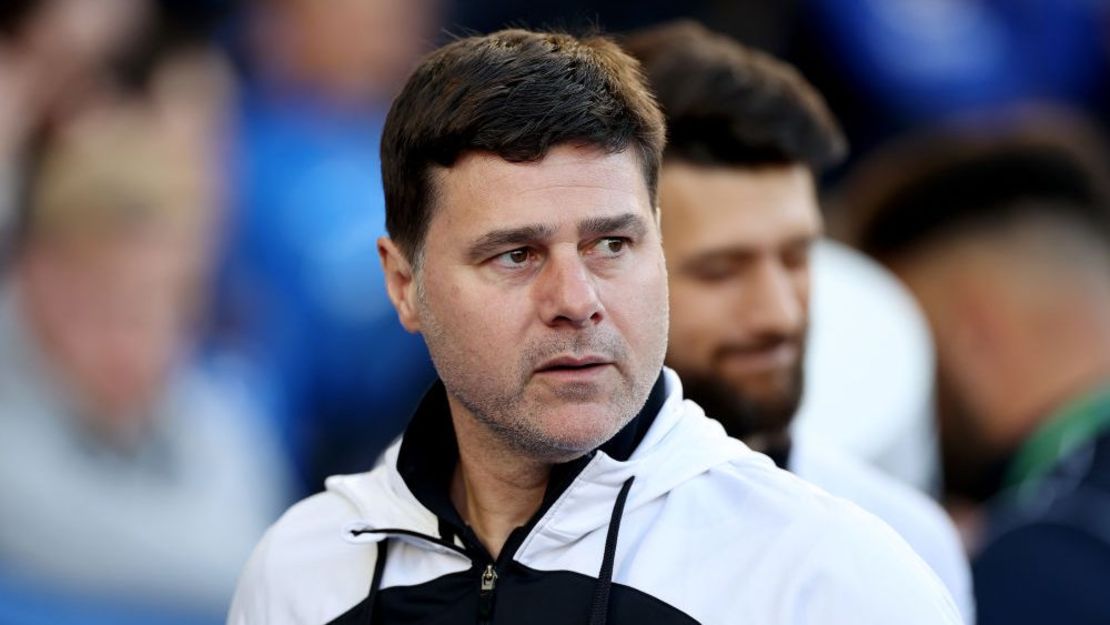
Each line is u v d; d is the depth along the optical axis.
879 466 9.88
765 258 7.63
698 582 5.29
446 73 5.40
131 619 12.76
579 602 5.33
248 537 13.45
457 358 5.34
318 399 14.08
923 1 20.16
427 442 5.79
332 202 14.47
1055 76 21.02
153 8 13.45
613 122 5.21
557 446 5.21
